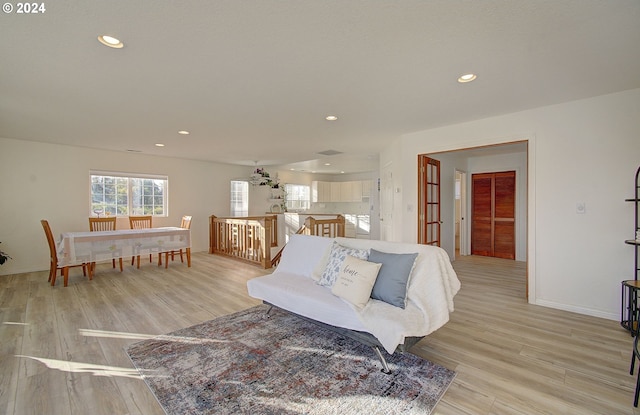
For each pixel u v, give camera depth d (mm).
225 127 3967
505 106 3209
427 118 3611
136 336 2553
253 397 1743
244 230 5871
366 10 1583
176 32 1779
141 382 1892
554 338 2510
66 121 3648
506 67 2287
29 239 4855
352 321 2107
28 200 4832
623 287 2734
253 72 2340
